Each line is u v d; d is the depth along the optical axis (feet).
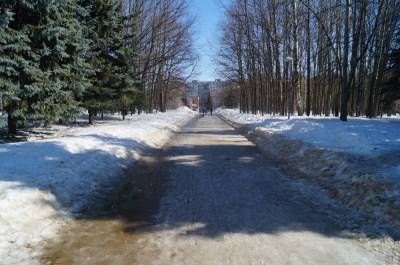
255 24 107.04
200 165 37.68
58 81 46.50
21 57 41.01
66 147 35.17
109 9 71.31
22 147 33.68
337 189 25.62
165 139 61.87
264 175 32.68
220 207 23.18
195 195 26.07
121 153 39.14
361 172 25.86
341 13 87.61
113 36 74.02
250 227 19.60
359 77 84.99
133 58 89.35
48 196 22.24
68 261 15.66
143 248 16.97
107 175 30.91
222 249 16.75
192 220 20.77
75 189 25.12
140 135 54.13
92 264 15.37
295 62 82.12
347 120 54.80
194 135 71.00
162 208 23.11
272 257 15.90
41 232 18.60
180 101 302.66
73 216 21.56
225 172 34.06
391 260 15.64
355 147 34.63
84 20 66.33
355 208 22.13
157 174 33.40
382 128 43.19
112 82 72.02
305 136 45.09
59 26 45.93
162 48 135.74
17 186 22.03
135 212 22.41
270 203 24.02
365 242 17.62
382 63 88.22
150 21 123.44
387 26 82.79
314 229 19.30
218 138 64.95
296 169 34.40
